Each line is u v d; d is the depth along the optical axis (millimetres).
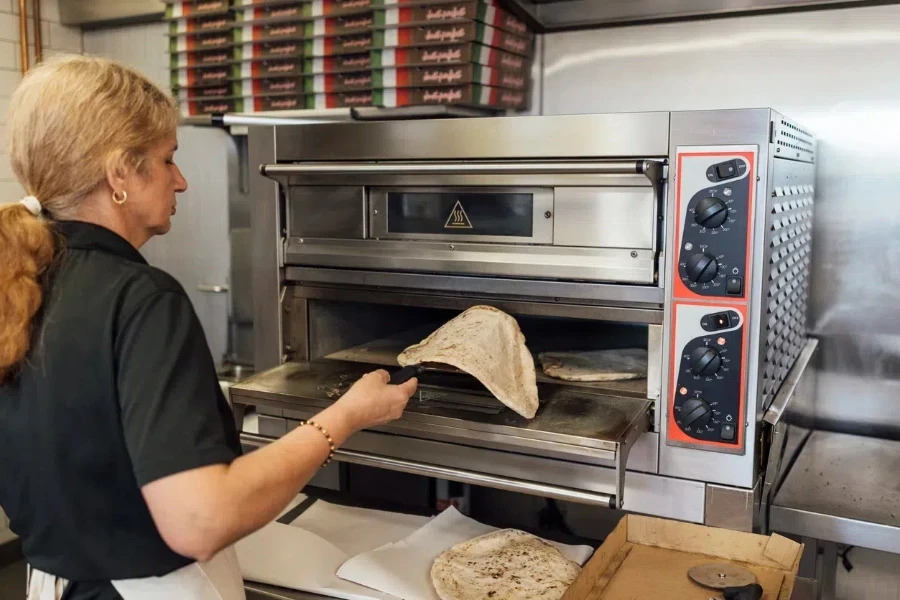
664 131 1298
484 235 1474
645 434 1389
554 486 1273
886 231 1777
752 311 1269
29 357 923
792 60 1802
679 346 1334
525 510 1839
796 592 1320
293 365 1612
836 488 1561
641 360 1655
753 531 1355
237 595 1117
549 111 2057
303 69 1978
